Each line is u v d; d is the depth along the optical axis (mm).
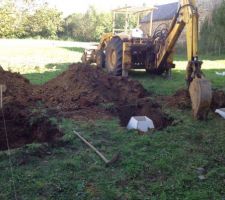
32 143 6008
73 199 4285
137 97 9141
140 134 6516
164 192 4465
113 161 5250
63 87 9461
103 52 14922
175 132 6637
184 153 5645
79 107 8234
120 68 12969
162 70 13422
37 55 23109
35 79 12508
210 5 24078
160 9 27203
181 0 9016
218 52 23078
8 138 6383
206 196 4375
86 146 5914
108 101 8648
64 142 5973
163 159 5363
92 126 6930
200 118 7418
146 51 12859
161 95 9844
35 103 8492
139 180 4793
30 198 4297
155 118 7527
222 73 14523
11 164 5125
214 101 8266
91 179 4773
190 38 8055
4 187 4516
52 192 4426
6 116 7016
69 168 5062
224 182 4754
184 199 4305
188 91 8398
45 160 5332
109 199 4297
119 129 6773
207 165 5258
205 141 6191
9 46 31797
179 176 4879
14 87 9273
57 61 19391
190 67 7969
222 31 22891
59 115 7582
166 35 11711
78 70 9898
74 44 36500
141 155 5508
